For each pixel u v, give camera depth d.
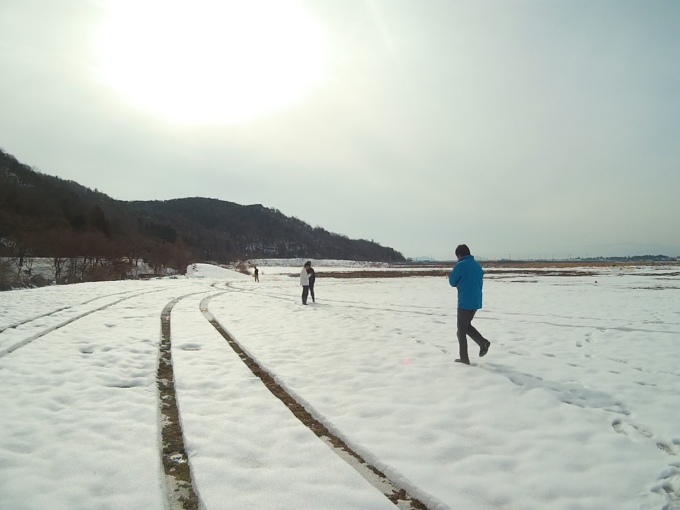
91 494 2.77
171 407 4.59
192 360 6.35
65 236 49.25
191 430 3.80
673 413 4.36
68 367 5.94
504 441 3.67
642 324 10.18
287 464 3.21
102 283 27.78
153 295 18.36
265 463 3.22
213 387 5.11
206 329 9.25
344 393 4.95
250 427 3.89
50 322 9.77
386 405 4.51
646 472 3.14
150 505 2.66
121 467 3.14
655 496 2.81
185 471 3.24
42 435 3.67
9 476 2.97
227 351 7.05
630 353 7.13
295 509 2.62
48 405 4.43
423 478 3.02
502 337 8.59
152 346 7.44
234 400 4.62
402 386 5.23
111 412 4.26
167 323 10.33
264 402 4.57
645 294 18.53
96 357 6.55
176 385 5.14
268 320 10.85
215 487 2.86
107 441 3.58
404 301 16.56
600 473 3.12
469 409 4.44
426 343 8.01
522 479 3.02
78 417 4.11
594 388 5.20
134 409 4.35
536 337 8.59
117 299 15.84
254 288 25.45
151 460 3.26
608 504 2.71
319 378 5.55
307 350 7.18
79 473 3.04
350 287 26.39
